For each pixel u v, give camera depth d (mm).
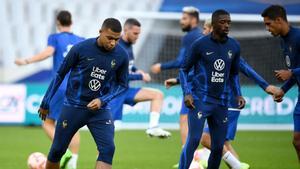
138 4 75875
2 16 75750
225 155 33125
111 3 76250
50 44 37281
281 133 62562
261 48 68062
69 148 34219
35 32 76125
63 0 76062
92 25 76125
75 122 27250
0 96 66750
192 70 29391
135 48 71188
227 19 28094
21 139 55031
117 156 44125
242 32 68062
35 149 47875
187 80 28922
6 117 66875
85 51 26797
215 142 29000
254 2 69375
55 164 28062
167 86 34281
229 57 28688
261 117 65562
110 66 27016
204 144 33688
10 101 66938
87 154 45156
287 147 50781
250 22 67875
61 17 37469
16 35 76000
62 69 27125
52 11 76188
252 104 65500
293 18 65625
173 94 65250
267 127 65562
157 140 55500
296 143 29109
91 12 76188
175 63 40281
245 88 65562
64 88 35594
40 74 75250
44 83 75062
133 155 44750
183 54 39719
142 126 65500
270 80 68000
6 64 75562
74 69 27234
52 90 27297
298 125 28969
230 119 34156
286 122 65562
